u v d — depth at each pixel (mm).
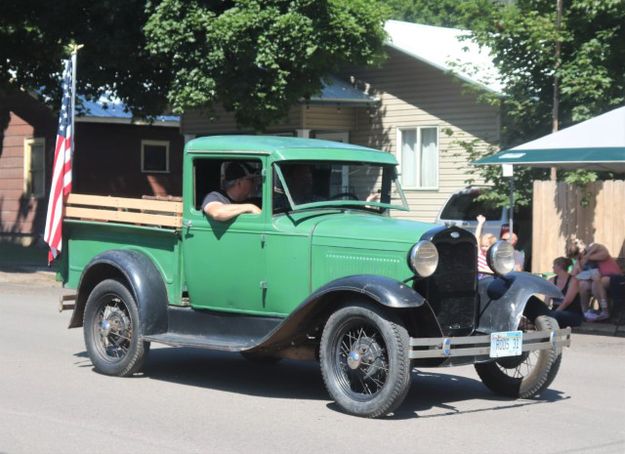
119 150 33250
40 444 7922
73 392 10164
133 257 11055
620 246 17125
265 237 10094
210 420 8914
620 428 8852
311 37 21250
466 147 22656
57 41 24766
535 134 21969
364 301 9016
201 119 30016
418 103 26266
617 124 15609
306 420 8953
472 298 9727
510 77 21672
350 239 9617
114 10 22672
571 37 20344
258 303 10211
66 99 16500
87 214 11758
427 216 26250
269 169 10117
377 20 22125
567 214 17688
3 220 35312
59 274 12180
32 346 13344
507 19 21000
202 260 10578
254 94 21688
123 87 24688
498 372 10367
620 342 14695
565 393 10617
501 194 21156
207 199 10555
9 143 34969
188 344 10258
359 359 9070
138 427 8578
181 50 21609
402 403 9898
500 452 7836
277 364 12359
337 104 26609
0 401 9625
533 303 10047
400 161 26891
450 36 29141
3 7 24484
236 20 20734
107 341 11281
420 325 9164
